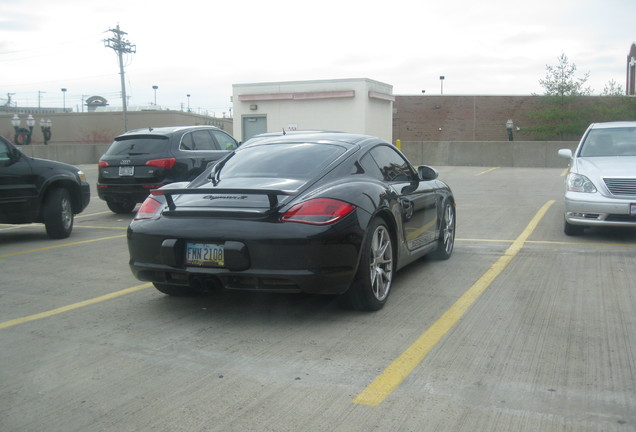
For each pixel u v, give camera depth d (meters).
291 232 4.12
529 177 18.73
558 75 39.06
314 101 28.50
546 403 3.09
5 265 6.69
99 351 3.93
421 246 5.80
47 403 3.18
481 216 10.21
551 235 8.28
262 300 5.09
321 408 3.07
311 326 4.38
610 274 5.90
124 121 49.56
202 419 2.97
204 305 4.98
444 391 3.24
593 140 8.91
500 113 41.84
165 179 10.37
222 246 4.21
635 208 7.40
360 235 4.38
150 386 3.37
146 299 5.20
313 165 4.80
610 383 3.33
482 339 4.05
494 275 5.91
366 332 4.23
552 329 4.25
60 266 6.62
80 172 9.00
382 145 5.55
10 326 4.48
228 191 4.18
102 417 3.02
